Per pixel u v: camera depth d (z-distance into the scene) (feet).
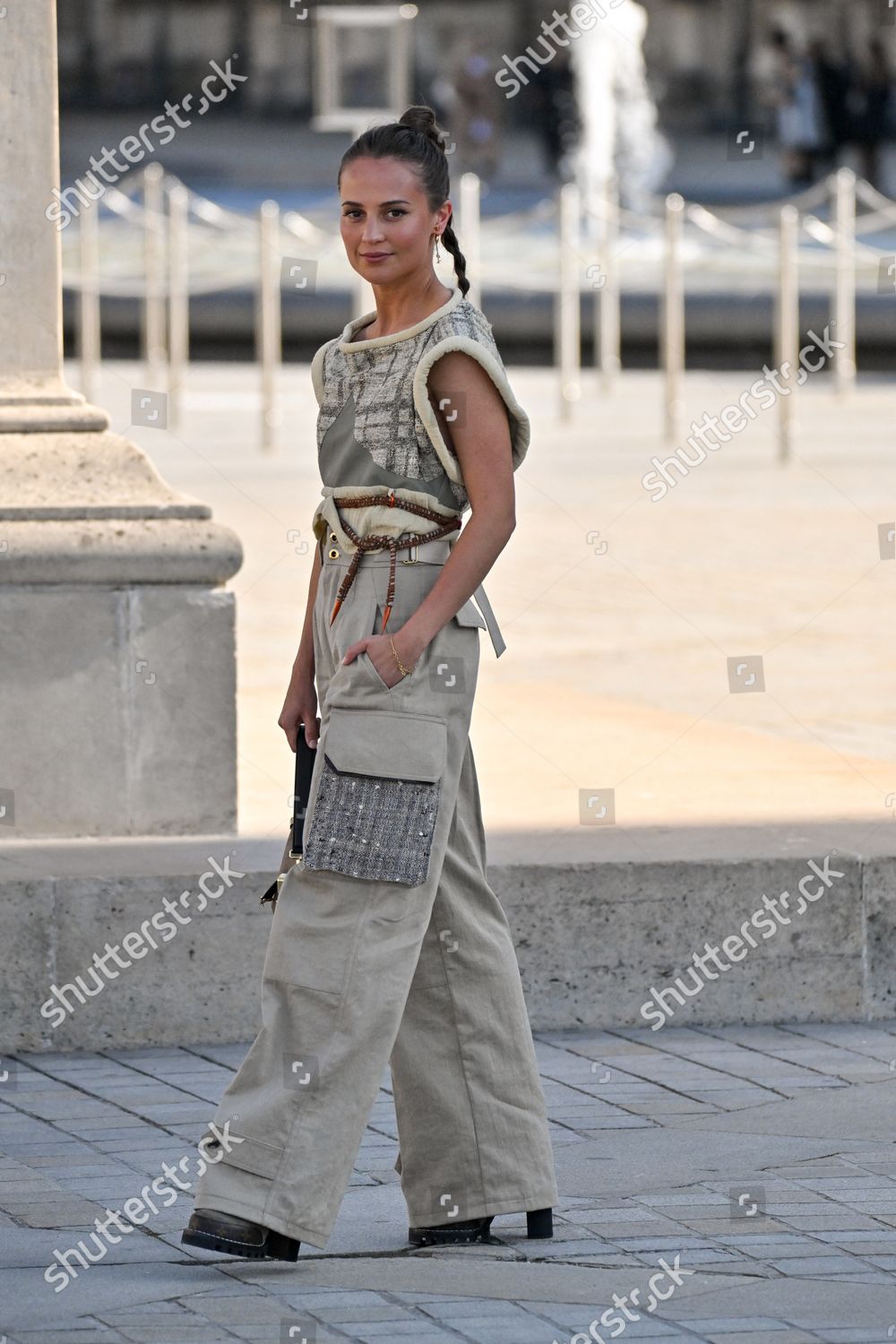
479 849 22.77
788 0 165.37
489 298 118.01
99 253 117.91
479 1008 22.79
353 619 22.00
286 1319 20.08
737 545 68.90
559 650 53.93
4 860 32.30
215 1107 28.60
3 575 33.27
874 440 91.76
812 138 155.43
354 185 21.91
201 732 34.12
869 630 56.59
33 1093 29.32
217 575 34.01
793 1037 32.27
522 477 80.64
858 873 32.94
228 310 115.65
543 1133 23.16
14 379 34.47
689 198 155.02
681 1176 25.67
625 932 32.58
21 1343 19.51
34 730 33.68
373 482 22.03
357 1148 21.70
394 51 67.87
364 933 21.62
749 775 39.73
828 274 121.60
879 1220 23.88
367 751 21.56
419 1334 19.72
